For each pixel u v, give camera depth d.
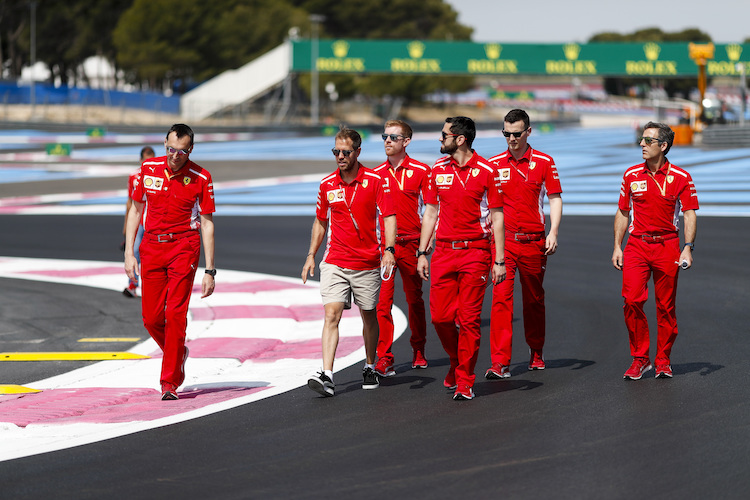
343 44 136.88
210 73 157.25
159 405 13.88
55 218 48.16
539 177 15.57
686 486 9.79
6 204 56.22
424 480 10.09
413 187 15.85
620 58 135.00
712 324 19.36
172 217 14.29
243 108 143.12
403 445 11.42
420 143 120.44
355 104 193.50
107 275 28.88
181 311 14.32
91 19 157.38
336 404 13.61
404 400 13.79
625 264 15.18
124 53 149.62
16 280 27.97
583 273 27.44
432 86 192.12
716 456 10.76
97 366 17.00
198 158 95.19
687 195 14.83
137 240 24.64
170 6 148.62
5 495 9.82
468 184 13.82
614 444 11.30
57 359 17.59
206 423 12.63
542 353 16.50
